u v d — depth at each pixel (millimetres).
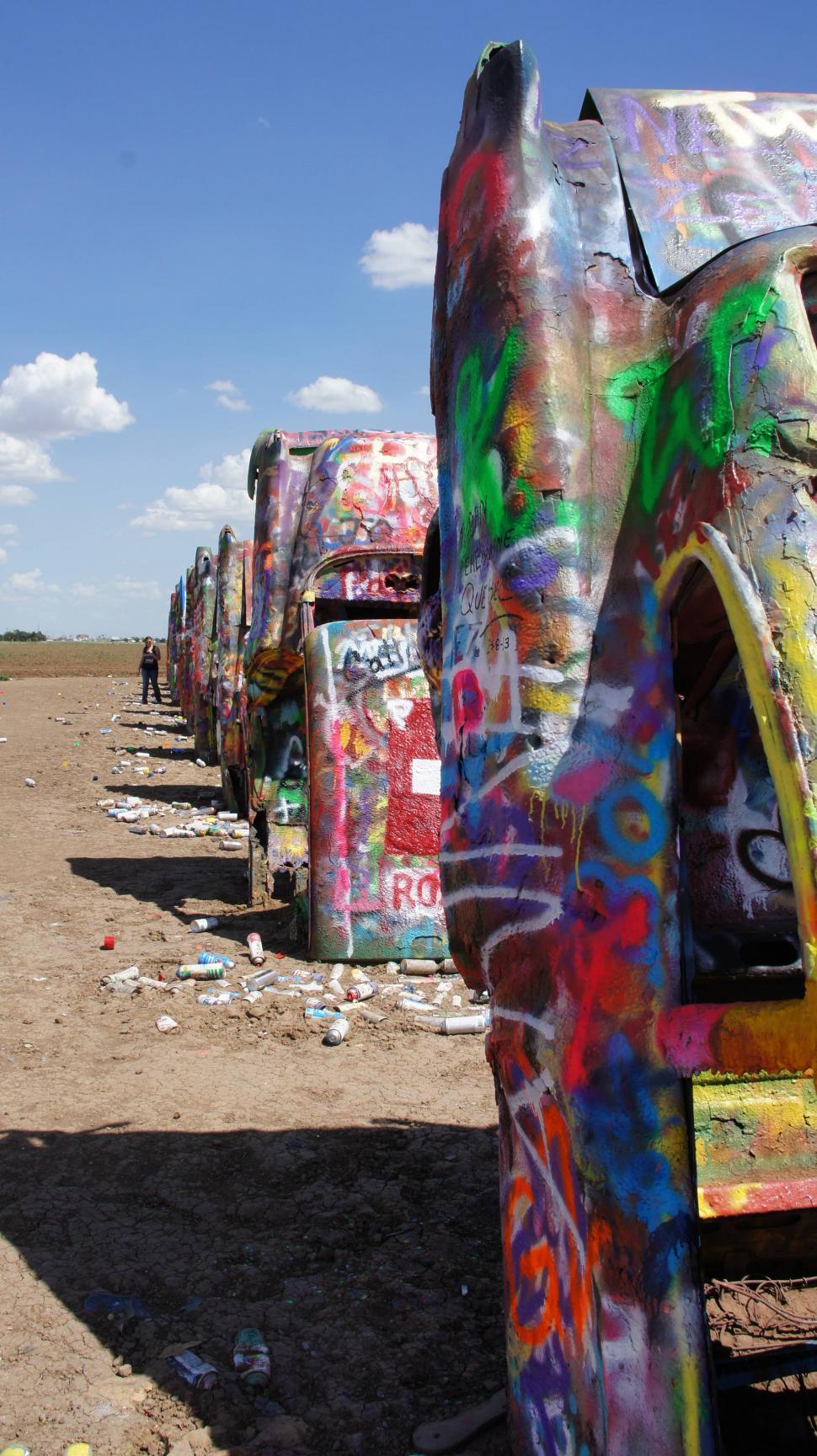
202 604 20078
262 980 6887
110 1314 3395
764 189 2629
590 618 2322
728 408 2023
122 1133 4758
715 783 2885
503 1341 3271
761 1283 3502
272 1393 3035
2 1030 6039
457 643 2732
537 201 2428
